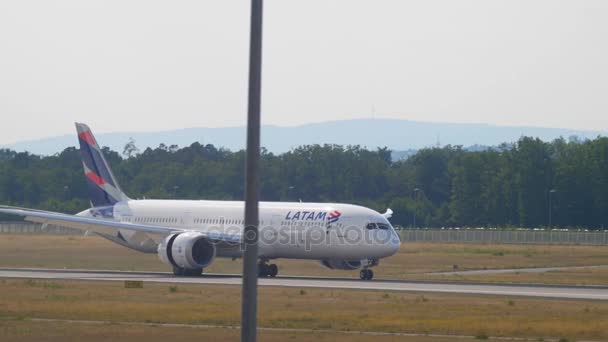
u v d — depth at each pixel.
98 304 180.00
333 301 186.50
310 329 148.62
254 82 93.50
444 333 145.00
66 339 135.75
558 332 145.25
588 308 175.00
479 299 191.88
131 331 144.00
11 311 169.00
